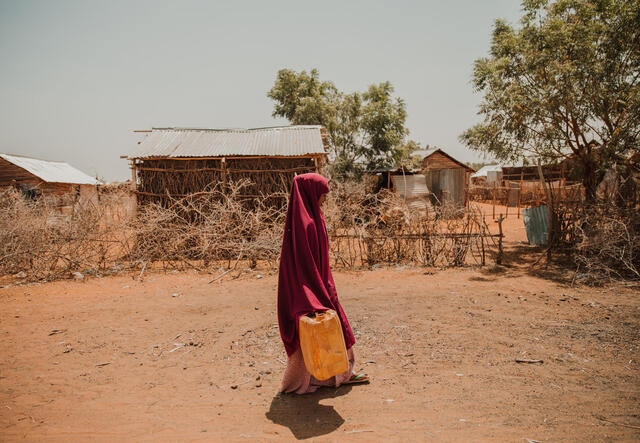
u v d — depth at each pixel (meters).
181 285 8.32
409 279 8.38
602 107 9.41
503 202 28.03
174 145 12.46
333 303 3.56
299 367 3.58
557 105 9.52
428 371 3.98
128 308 6.61
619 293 6.80
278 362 4.36
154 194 11.56
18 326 5.70
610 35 9.43
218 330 5.43
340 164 26.58
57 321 5.93
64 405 3.45
